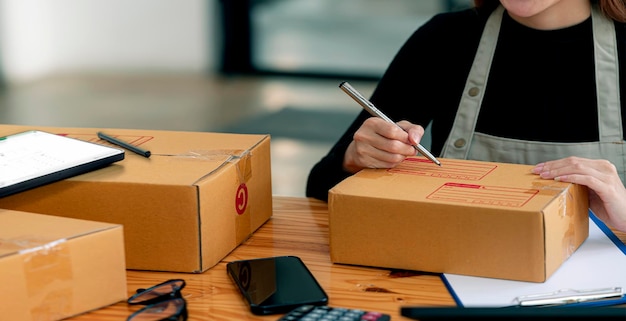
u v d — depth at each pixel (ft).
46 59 24.47
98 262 3.42
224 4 23.99
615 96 5.30
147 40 24.77
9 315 3.18
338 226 3.86
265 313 3.36
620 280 3.57
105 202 3.82
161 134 4.64
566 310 2.65
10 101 20.83
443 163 4.31
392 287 3.63
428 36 5.85
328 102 20.40
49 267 3.27
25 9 23.97
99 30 24.85
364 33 23.66
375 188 3.89
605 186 3.90
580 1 5.34
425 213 3.68
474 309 2.63
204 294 3.59
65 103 20.54
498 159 5.49
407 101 5.91
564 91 5.37
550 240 3.57
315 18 23.72
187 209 3.74
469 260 3.65
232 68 24.22
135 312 3.31
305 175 14.53
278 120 18.63
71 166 3.84
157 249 3.82
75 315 3.38
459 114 5.60
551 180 3.93
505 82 5.49
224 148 4.30
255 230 4.37
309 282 3.59
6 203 3.88
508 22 5.52
